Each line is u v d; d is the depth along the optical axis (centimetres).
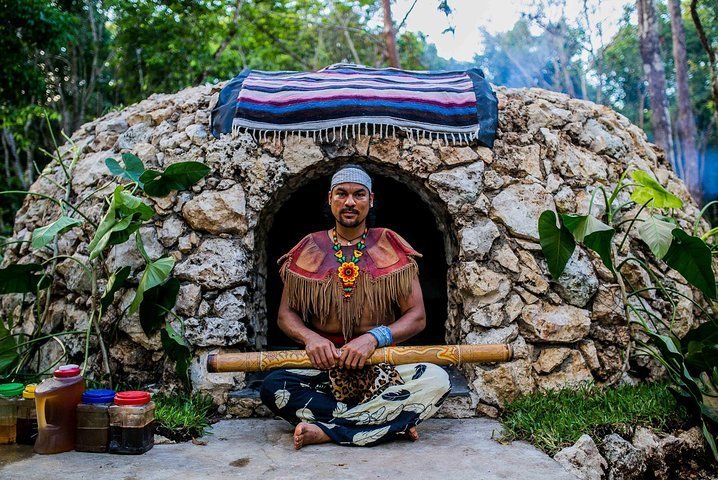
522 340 331
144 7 1086
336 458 254
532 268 340
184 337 322
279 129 348
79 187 390
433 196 357
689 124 1175
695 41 1667
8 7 779
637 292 335
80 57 1303
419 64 1378
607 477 264
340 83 363
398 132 352
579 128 392
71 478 229
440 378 276
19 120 888
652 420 295
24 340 369
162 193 325
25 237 414
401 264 285
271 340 495
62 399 258
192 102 392
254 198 343
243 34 1266
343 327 284
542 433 275
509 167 356
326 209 308
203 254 335
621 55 1698
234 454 259
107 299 310
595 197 369
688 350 321
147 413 262
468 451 264
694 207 430
